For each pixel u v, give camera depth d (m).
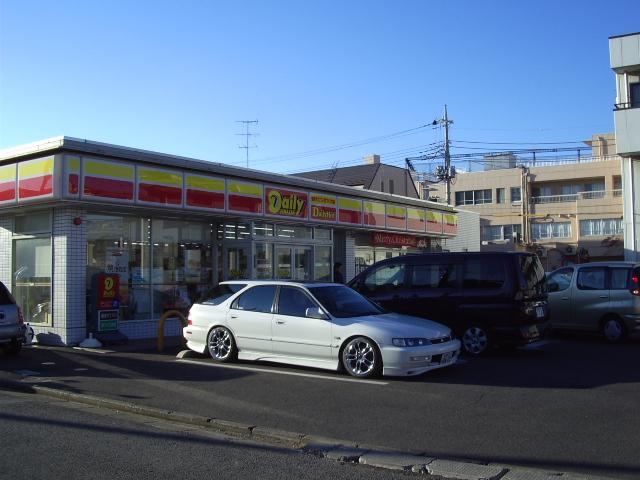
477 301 11.81
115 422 7.37
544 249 51.72
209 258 16.91
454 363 10.08
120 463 5.72
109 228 14.40
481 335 11.75
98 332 13.47
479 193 56.16
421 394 8.46
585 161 53.06
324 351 9.88
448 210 26.86
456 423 7.05
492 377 9.60
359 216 20.62
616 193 50.62
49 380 9.73
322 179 40.44
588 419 7.13
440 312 12.17
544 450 6.06
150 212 14.76
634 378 9.47
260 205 16.56
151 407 7.88
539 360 11.25
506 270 11.75
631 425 6.88
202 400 8.27
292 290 10.64
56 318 13.51
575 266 14.60
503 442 6.34
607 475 5.38
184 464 5.71
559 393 8.45
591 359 11.35
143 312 15.01
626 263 14.00
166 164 14.11
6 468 5.55
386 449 6.14
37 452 6.06
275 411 7.66
